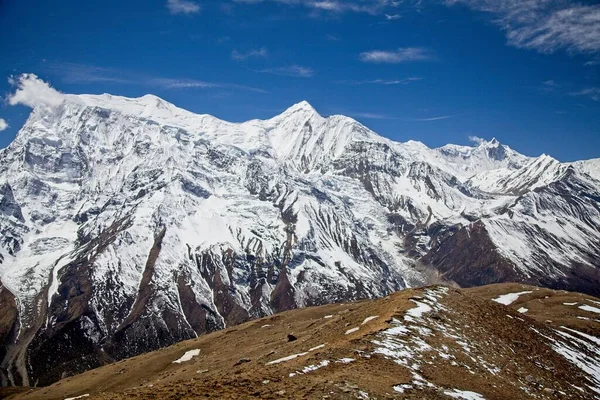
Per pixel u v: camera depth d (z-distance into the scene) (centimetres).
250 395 4500
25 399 12750
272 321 15425
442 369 5759
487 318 8281
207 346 13600
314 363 5388
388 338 6188
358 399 4469
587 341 9938
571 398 6419
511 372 6488
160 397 4578
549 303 14538
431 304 7969
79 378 13900
